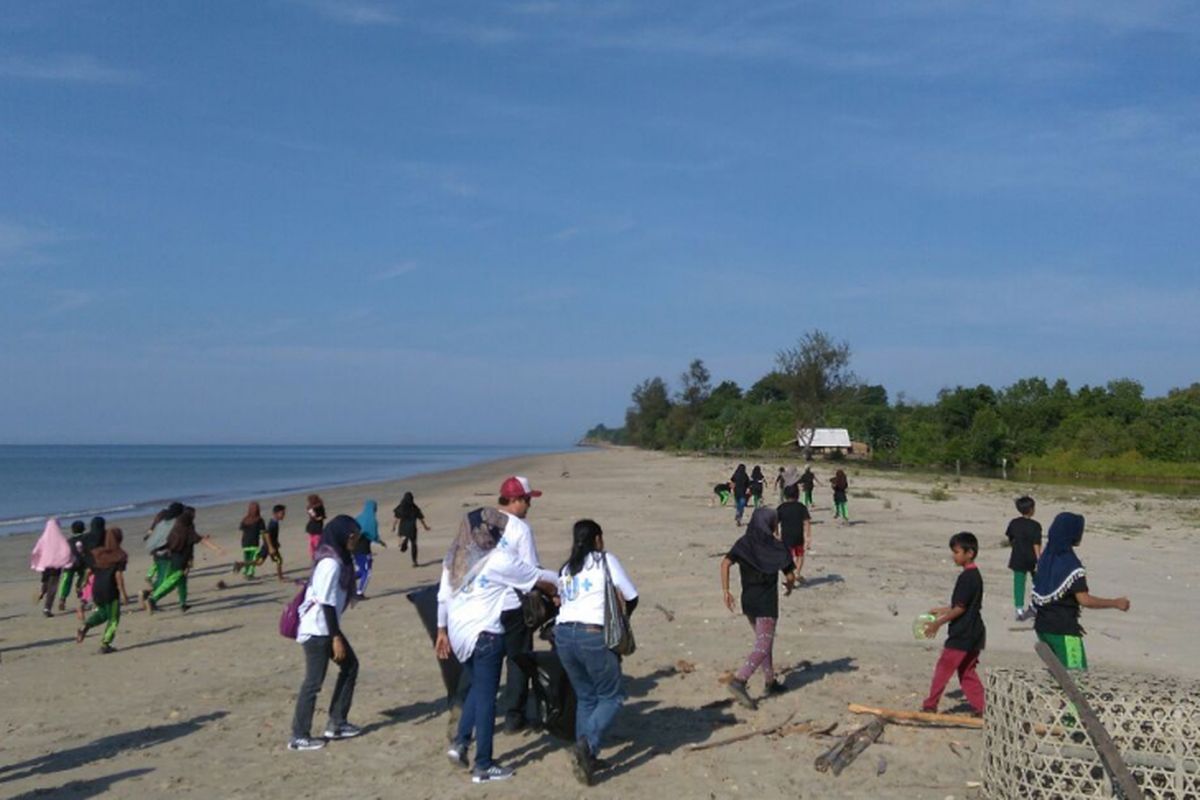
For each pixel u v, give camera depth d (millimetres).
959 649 8391
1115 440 84500
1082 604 7504
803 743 7910
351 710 9188
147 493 59469
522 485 7734
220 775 7391
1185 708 5707
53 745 8289
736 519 28828
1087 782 5828
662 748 7898
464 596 7254
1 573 23453
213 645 12859
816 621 13391
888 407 119250
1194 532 29062
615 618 7059
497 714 8922
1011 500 41219
